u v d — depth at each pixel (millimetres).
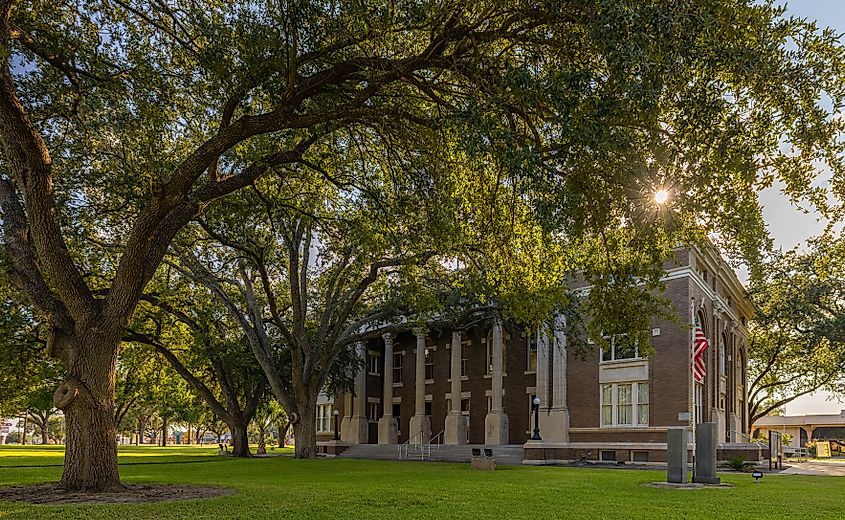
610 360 33625
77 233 21047
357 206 19812
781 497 14477
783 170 10992
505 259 15258
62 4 14758
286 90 13617
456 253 17438
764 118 10438
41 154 13195
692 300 30984
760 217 11141
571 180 11539
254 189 18531
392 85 14734
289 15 13070
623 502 12789
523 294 15055
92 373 13078
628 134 10789
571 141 10211
